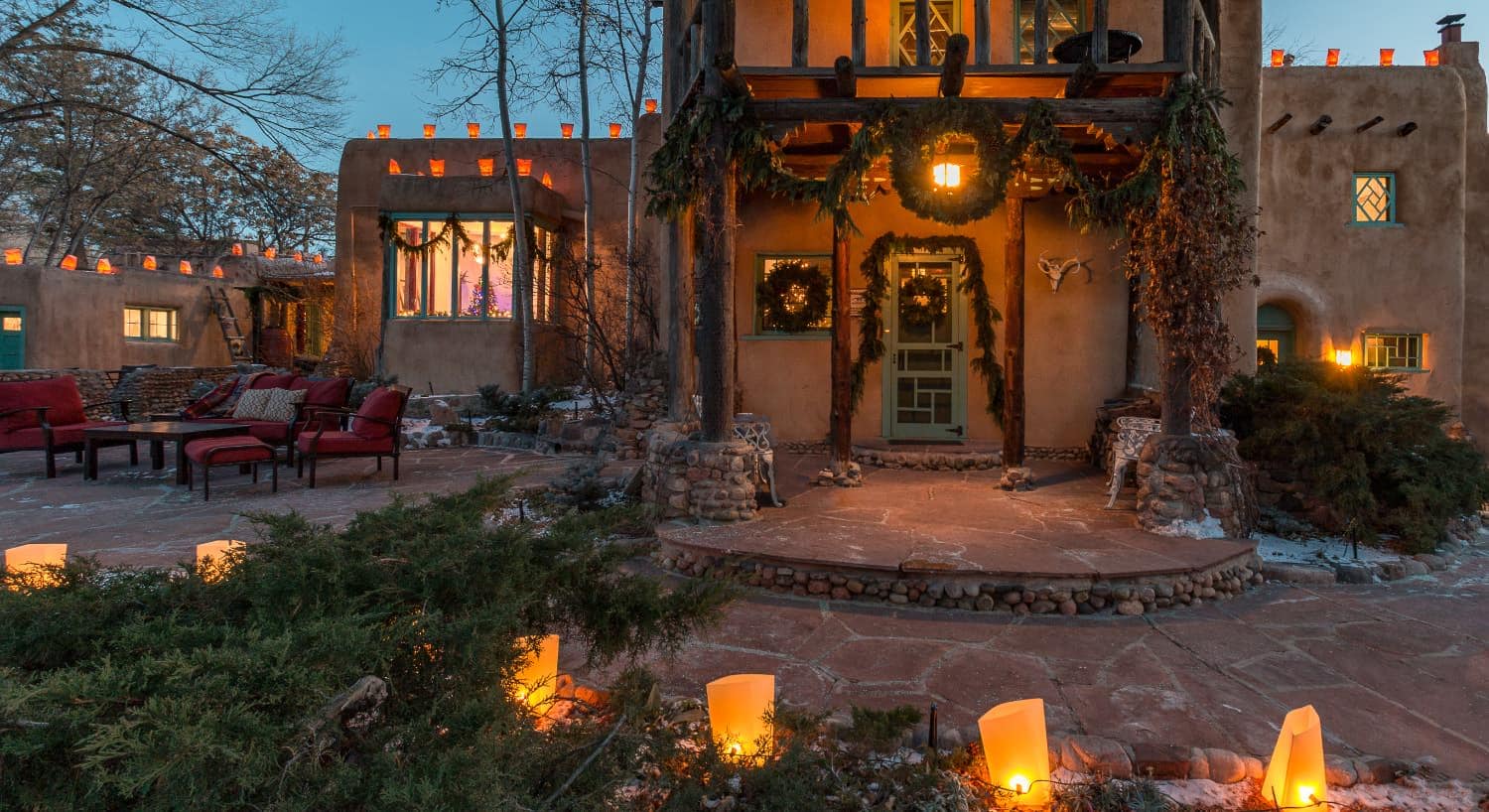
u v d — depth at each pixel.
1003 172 5.39
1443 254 11.91
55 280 16.75
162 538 5.32
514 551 2.27
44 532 5.50
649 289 11.52
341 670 1.66
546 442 10.09
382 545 2.31
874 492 6.82
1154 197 5.46
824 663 3.59
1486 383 12.80
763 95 6.10
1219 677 3.46
